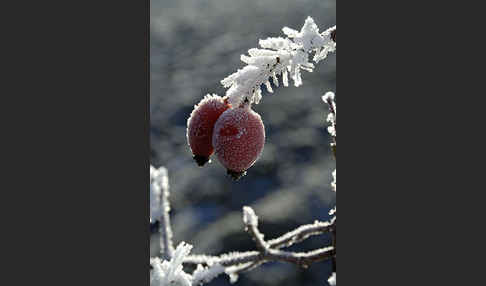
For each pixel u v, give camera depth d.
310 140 0.88
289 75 0.27
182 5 1.78
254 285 0.60
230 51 1.32
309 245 0.65
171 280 0.28
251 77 0.27
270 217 0.70
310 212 0.69
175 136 0.92
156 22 1.59
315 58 0.26
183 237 0.66
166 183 0.34
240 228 0.68
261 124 0.27
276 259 0.31
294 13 1.54
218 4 1.73
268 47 0.27
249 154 0.26
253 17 1.59
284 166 0.82
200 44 1.39
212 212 0.72
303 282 0.59
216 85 1.11
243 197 0.75
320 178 0.77
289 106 1.01
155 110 1.00
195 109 0.27
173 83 1.13
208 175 0.81
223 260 0.31
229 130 0.26
